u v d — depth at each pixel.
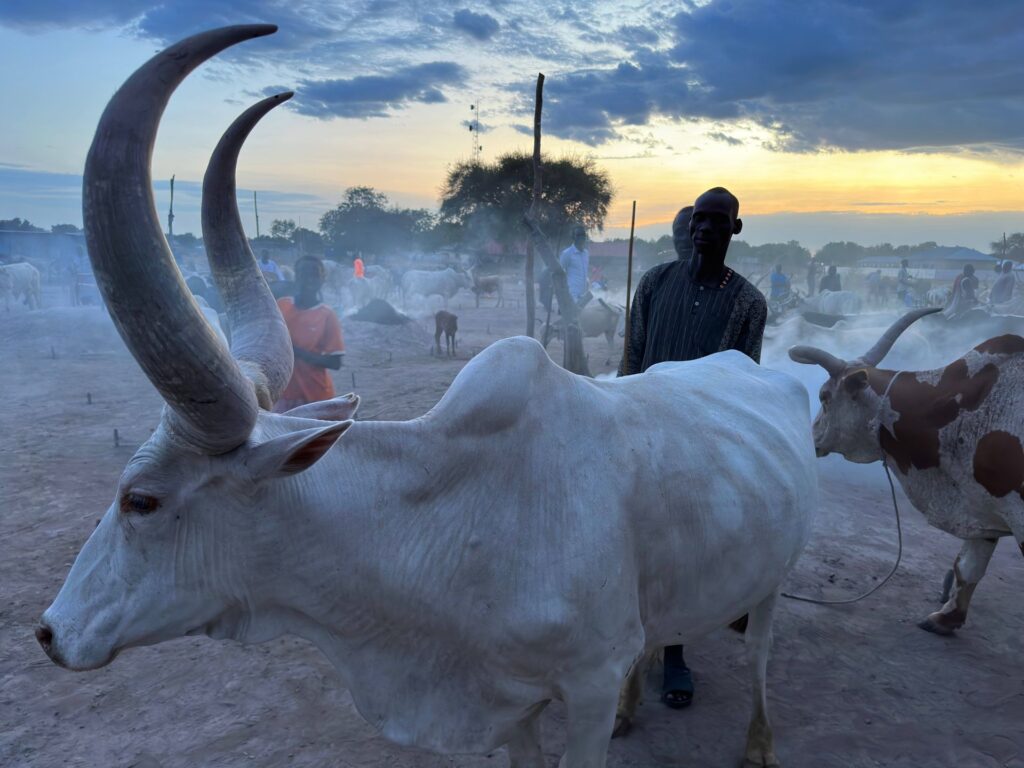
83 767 3.06
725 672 3.90
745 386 3.12
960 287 15.91
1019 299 12.30
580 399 2.39
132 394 11.26
